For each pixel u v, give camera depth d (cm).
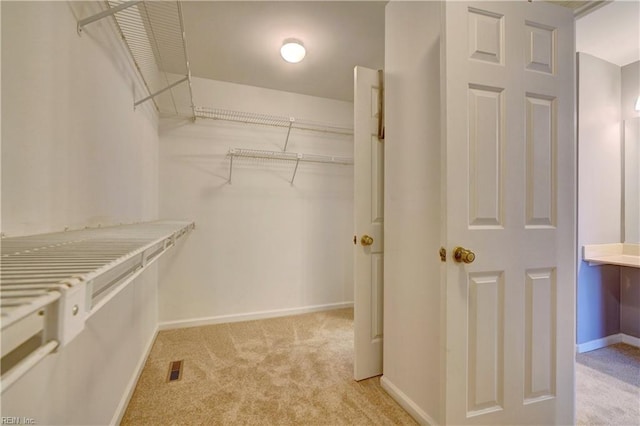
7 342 54
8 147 69
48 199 85
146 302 209
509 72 127
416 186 149
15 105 71
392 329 167
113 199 139
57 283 39
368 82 187
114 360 138
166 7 170
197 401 159
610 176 241
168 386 173
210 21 194
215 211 278
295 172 306
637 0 171
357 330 182
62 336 38
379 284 189
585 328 229
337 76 272
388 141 173
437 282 135
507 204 127
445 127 118
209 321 275
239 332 256
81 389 103
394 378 164
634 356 220
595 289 234
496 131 125
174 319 264
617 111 245
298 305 309
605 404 161
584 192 229
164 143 262
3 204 68
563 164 136
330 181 323
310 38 216
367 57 240
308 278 313
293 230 307
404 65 159
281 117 300
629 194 244
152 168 234
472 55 121
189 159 270
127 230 108
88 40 111
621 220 246
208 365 198
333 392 169
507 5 127
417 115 148
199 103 273
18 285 38
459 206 120
